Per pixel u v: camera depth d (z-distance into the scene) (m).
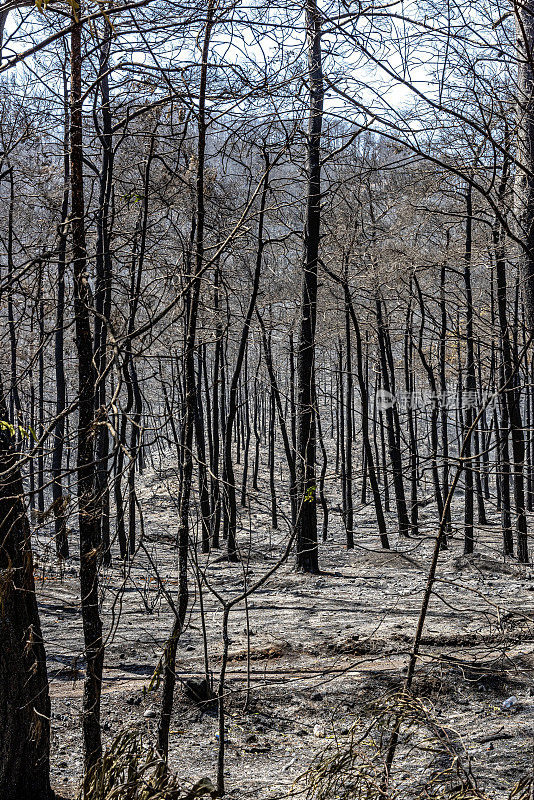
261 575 17.58
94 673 4.84
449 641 9.48
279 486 39.16
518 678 7.95
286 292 21.48
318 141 7.89
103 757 4.55
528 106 7.07
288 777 6.19
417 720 4.23
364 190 19.00
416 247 21.47
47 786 5.39
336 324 28.84
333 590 15.27
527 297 11.02
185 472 5.25
